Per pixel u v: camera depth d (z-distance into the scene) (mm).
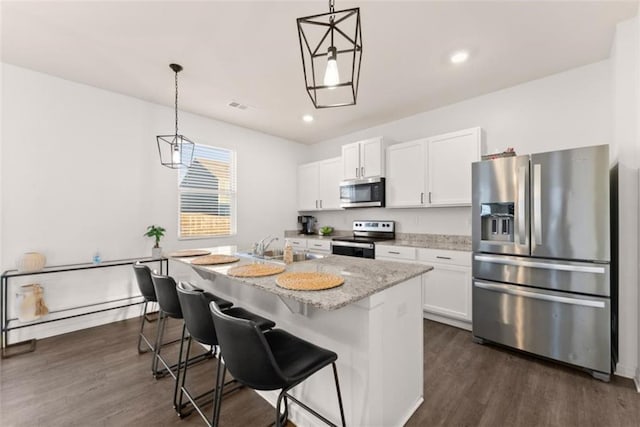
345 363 1406
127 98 3219
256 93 3117
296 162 5160
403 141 3904
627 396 1776
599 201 1955
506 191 2338
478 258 2508
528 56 2404
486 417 1616
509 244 2336
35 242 2684
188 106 3508
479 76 2740
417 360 1738
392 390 1502
